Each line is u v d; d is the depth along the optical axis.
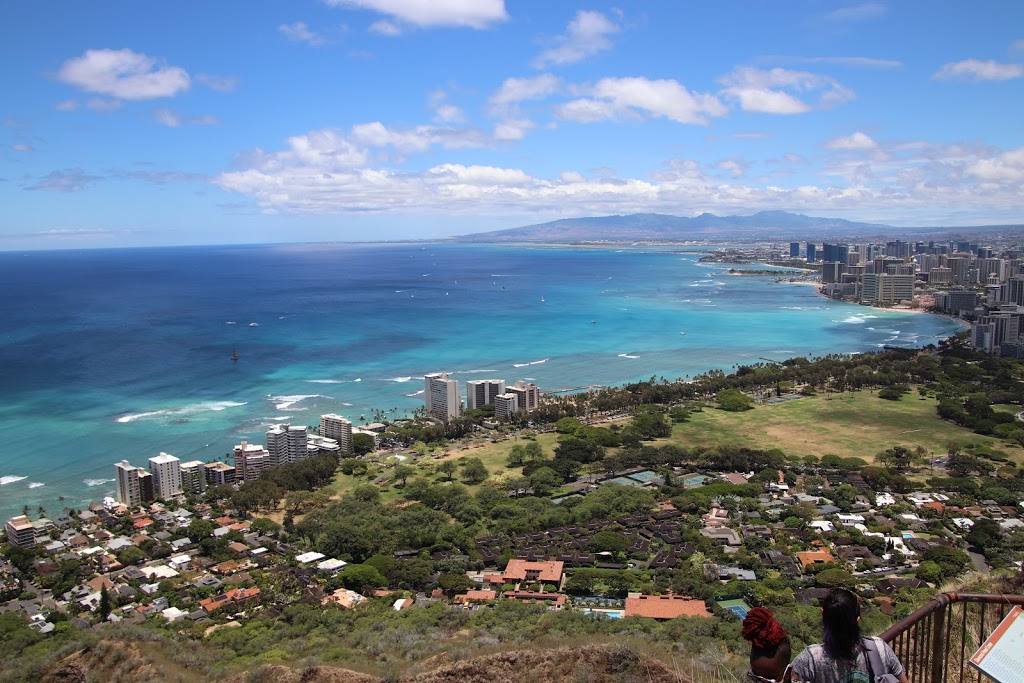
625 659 36.38
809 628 65.81
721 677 33.97
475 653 42.50
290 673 45.69
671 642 58.94
